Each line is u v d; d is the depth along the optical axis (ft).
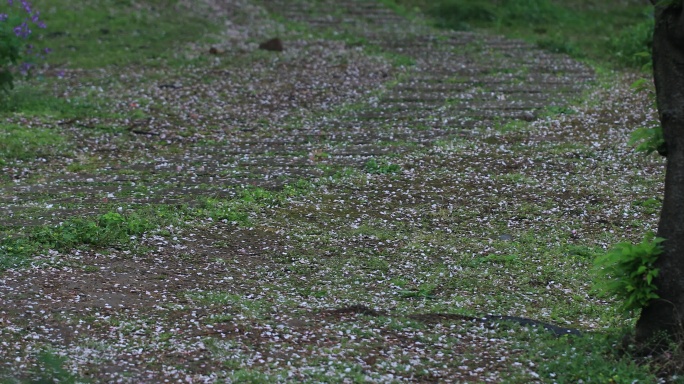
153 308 25.30
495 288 28.89
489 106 52.47
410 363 21.89
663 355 21.20
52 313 24.38
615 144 45.34
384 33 72.90
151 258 30.17
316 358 21.94
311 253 31.71
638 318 24.39
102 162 43.04
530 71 61.11
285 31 72.79
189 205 36.01
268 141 46.62
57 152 43.93
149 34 69.62
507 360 22.26
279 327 24.07
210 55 64.23
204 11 78.28
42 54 62.08
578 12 81.92
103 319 24.18
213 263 30.09
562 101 53.31
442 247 32.68
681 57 21.83
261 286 28.17
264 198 37.45
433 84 57.72
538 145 45.42
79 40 66.95
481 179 40.52
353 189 39.17
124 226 32.40
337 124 49.78
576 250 32.42
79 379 20.18
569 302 27.89
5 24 49.32
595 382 20.67
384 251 32.19
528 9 79.20
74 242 30.89
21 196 37.09
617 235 34.09
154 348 22.31
